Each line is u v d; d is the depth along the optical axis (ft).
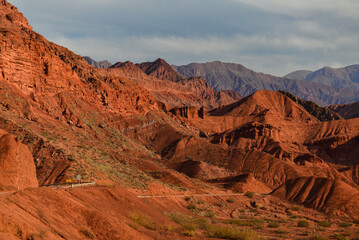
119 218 127.03
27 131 257.96
